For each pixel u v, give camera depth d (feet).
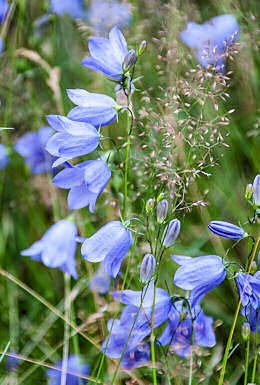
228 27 2.18
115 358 1.82
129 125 1.81
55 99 2.22
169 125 1.91
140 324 1.74
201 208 2.11
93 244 1.70
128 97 1.77
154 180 2.00
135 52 1.75
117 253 1.71
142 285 1.68
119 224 1.71
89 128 1.74
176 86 1.98
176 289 2.02
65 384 1.90
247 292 1.67
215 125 1.92
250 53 2.22
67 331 1.90
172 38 2.11
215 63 1.99
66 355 1.86
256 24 2.23
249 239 1.69
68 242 1.90
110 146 2.10
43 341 2.04
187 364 1.85
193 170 1.86
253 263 1.69
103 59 1.77
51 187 2.17
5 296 2.16
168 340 1.79
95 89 2.23
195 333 1.78
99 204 2.13
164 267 2.05
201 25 2.19
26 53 2.21
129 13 2.23
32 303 2.14
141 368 1.92
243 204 2.18
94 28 2.23
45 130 2.22
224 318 2.04
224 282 2.08
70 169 1.76
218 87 2.08
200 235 2.13
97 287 1.99
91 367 1.96
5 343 2.06
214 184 2.17
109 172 1.75
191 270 1.68
